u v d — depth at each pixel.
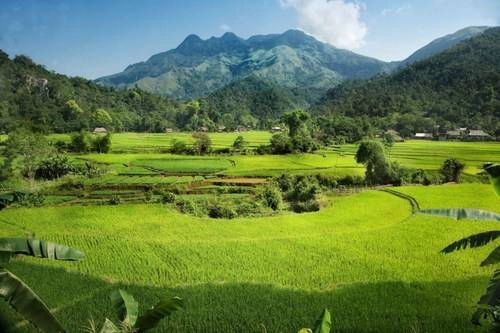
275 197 42.03
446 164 56.00
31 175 58.28
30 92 150.62
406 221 32.09
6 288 7.82
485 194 42.81
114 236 27.84
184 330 15.08
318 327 9.45
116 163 72.12
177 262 22.58
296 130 100.75
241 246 25.53
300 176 54.06
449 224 30.98
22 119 110.38
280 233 29.08
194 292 18.41
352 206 38.41
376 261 22.69
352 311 16.48
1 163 56.03
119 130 154.12
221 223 32.12
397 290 18.56
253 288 18.84
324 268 21.61
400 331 14.95
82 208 37.44
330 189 52.81
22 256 22.89
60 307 16.91
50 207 38.22
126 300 10.60
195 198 45.56
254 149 88.81
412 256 23.55
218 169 65.00
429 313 16.28
